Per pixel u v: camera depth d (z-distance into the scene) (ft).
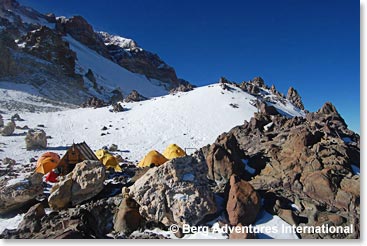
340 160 45.80
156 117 146.10
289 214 38.47
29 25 403.75
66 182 45.93
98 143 110.83
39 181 48.65
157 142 115.24
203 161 44.45
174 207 38.29
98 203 43.83
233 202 38.19
